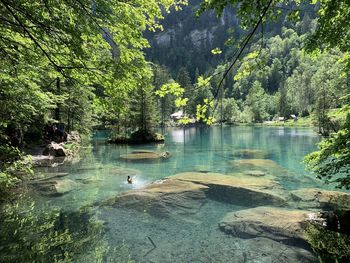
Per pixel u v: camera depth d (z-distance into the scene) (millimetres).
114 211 10773
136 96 38344
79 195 12906
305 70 97688
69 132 35250
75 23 5828
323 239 8016
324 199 11609
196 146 33469
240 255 7414
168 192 12500
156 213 10539
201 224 9523
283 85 104812
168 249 7797
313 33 5559
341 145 8492
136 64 6691
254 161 21469
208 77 4770
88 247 7875
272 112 103688
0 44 6621
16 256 7309
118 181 15695
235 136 47250
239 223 9266
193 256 7391
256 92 104062
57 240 8312
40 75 8859
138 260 7188
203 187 13180
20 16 5902
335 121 33781
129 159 23578
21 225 9406
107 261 7129
